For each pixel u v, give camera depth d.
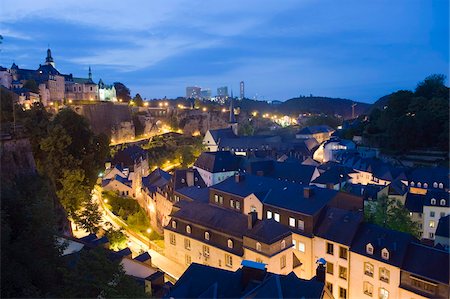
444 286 32.56
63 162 52.97
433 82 124.00
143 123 161.75
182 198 61.72
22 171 37.22
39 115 57.31
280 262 40.03
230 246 43.03
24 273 20.27
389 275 36.62
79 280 21.23
